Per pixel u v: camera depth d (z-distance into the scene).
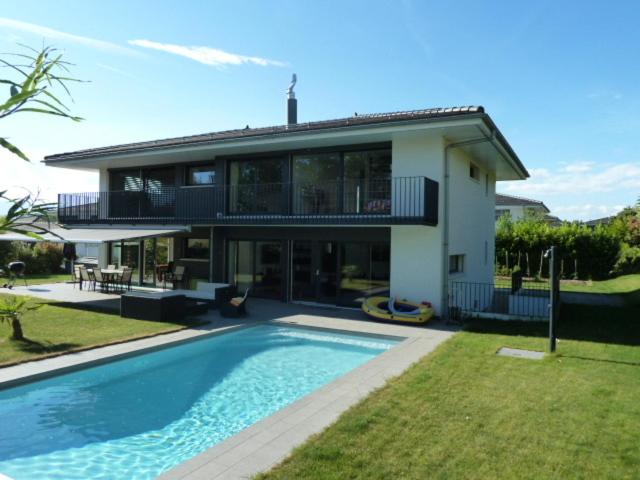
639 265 33.38
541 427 6.59
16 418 8.09
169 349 11.81
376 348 12.93
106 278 21.97
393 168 16.91
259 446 5.96
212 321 14.94
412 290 16.61
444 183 16.39
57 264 33.25
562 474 5.31
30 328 13.02
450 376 9.03
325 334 14.26
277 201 19.77
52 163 24.22
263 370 11.05
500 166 22.42
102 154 21.80
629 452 5.83
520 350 11.25
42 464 6.46
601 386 8.42
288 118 24.89
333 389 8.27
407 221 15.46
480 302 20.98
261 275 20.39
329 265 18.58
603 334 13.20
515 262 33.88
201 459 5.61
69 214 24.75
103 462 6.55
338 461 5.55
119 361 10.57
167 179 23.69
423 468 5.41
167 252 23.30
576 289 26.22
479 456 5.71
